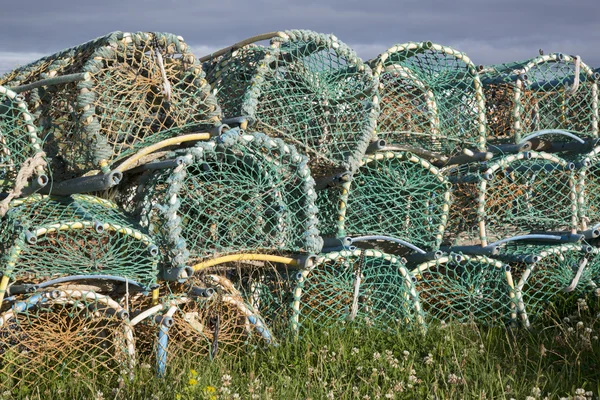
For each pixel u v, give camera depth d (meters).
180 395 3.49
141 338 4.26
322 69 4.62
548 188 5.14
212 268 4.40
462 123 5.01
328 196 4.80
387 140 4.88
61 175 4.00
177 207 3.87
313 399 3.56
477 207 4.86
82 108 3.67
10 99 3.69
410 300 4.66
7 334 3.88
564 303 5.05
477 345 4.34
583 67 5.18
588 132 5.30
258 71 4.30
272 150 4.27
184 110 4.10
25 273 3.74
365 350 4.25
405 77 4.88
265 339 4.33
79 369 3.82
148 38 3.89
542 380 3.80
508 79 4.96
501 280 4.95
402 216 4.89
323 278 4.70
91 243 3.96
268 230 4.38
